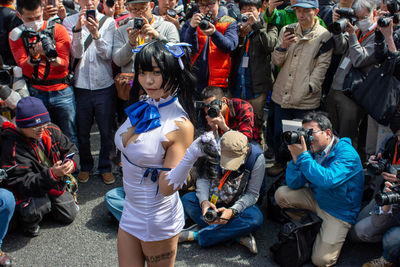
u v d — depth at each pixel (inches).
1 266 116.0
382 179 123.0
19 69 144.6
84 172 167.9
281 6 201.8
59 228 138.2
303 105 153.9
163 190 77.7
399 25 145.7
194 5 184.7
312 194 128.8
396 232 111.0
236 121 137.7
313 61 150.9
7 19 169.5
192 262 121.3
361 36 147.3
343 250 126.6
